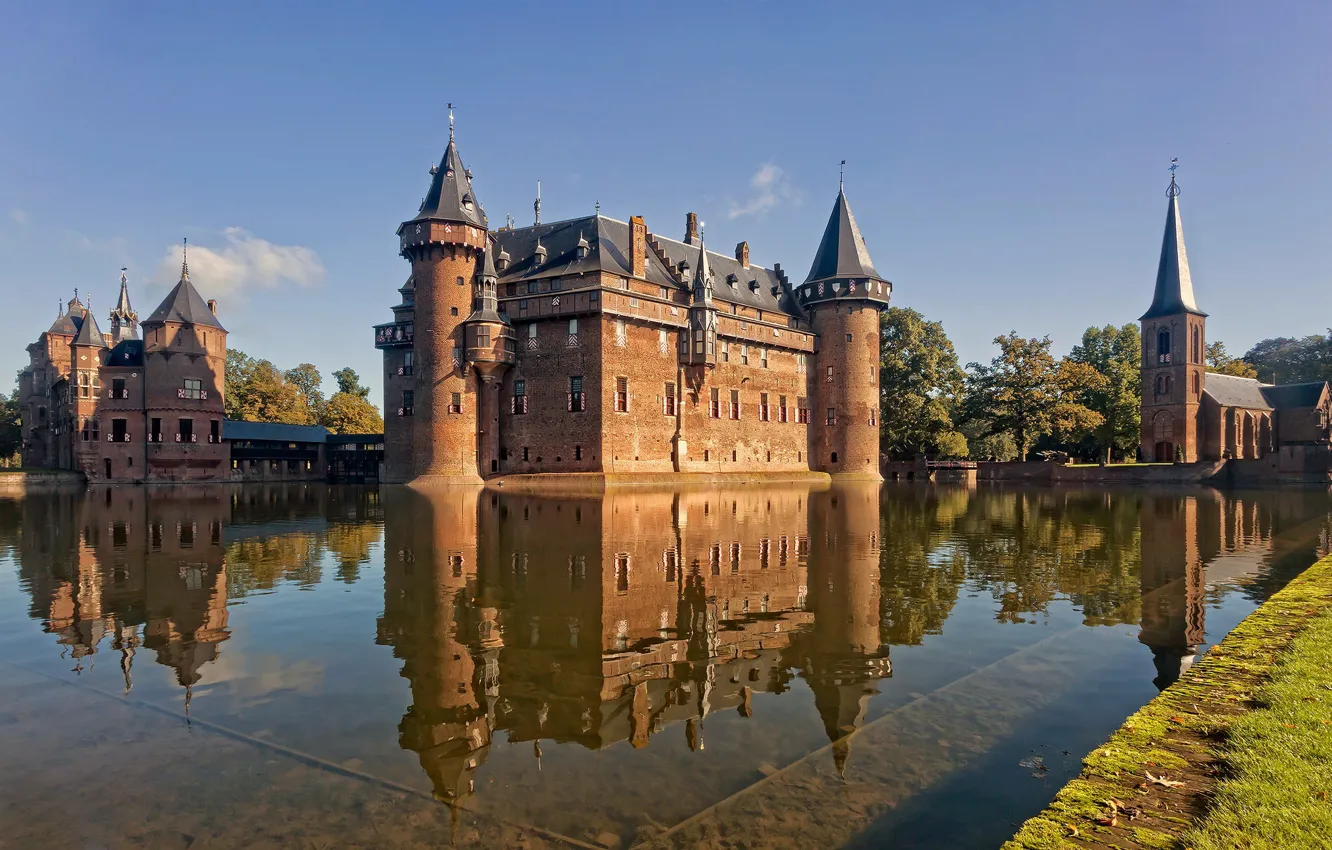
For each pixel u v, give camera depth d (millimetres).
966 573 18531
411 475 61812
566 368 56125
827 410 74062
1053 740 8555
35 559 20594
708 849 6344
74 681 10594
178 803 7168
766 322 68625
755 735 8734
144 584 17047
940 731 8805
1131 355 93938
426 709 9539
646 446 58156
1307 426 86750
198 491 54156
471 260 56062
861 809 7023
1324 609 12109
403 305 67562
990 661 11461
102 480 67625
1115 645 12320
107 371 68375
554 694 10094
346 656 11688
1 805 7129
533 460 57250
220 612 14383
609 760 8117
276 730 8914
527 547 22406
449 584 16859
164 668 11141
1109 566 19812
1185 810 5855
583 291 54500
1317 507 40562
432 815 6949
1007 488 64625
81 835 6590
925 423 79375
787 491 53125
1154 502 45156
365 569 18781
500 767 7949
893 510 37219
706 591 16188
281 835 6605
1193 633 13031
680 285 62812
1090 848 5402
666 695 10031
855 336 73125
